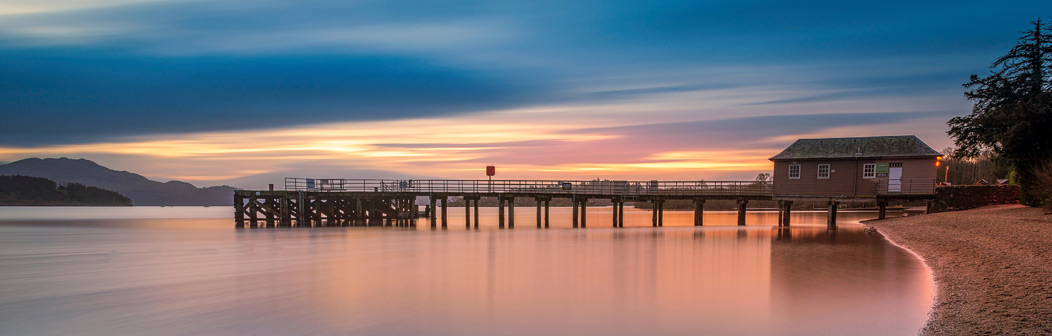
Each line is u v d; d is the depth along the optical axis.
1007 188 35.38
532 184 41.09
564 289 15.93
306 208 44.50
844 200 36.28
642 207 100.31
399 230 38.03
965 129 35.50
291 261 21.70
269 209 43.66
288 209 44.41
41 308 13.91
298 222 43.47
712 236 31.19
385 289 16.02
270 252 24.61
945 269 17.58
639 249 25.12
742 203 40.31
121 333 11.87
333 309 13.70
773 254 22.77
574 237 31.45
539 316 13.00
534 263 20.88
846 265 19.42
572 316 12.98
